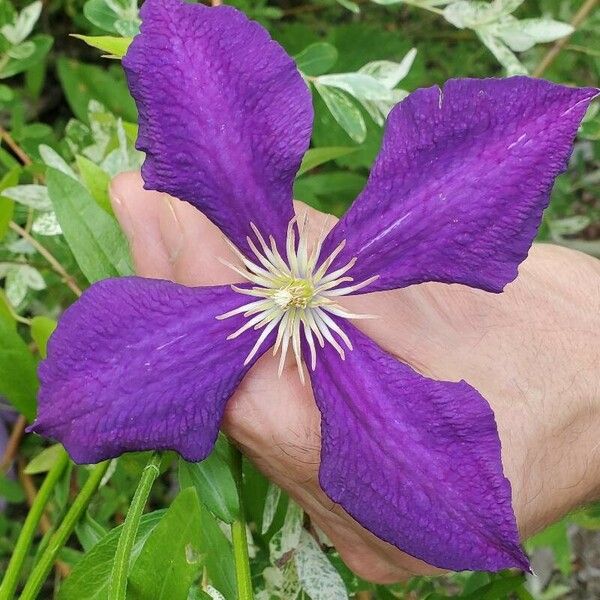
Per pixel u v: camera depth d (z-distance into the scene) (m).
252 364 0.18
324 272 0.17
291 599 0.24
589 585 0.46
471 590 0.27
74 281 0.32
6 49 0.30
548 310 0.22
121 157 0.26
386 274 0.17
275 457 0.19
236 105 0.17
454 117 0.16
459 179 0.16
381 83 0.25
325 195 0.36
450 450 0.16
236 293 0.18
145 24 0.16
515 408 0.20
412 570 0.21
